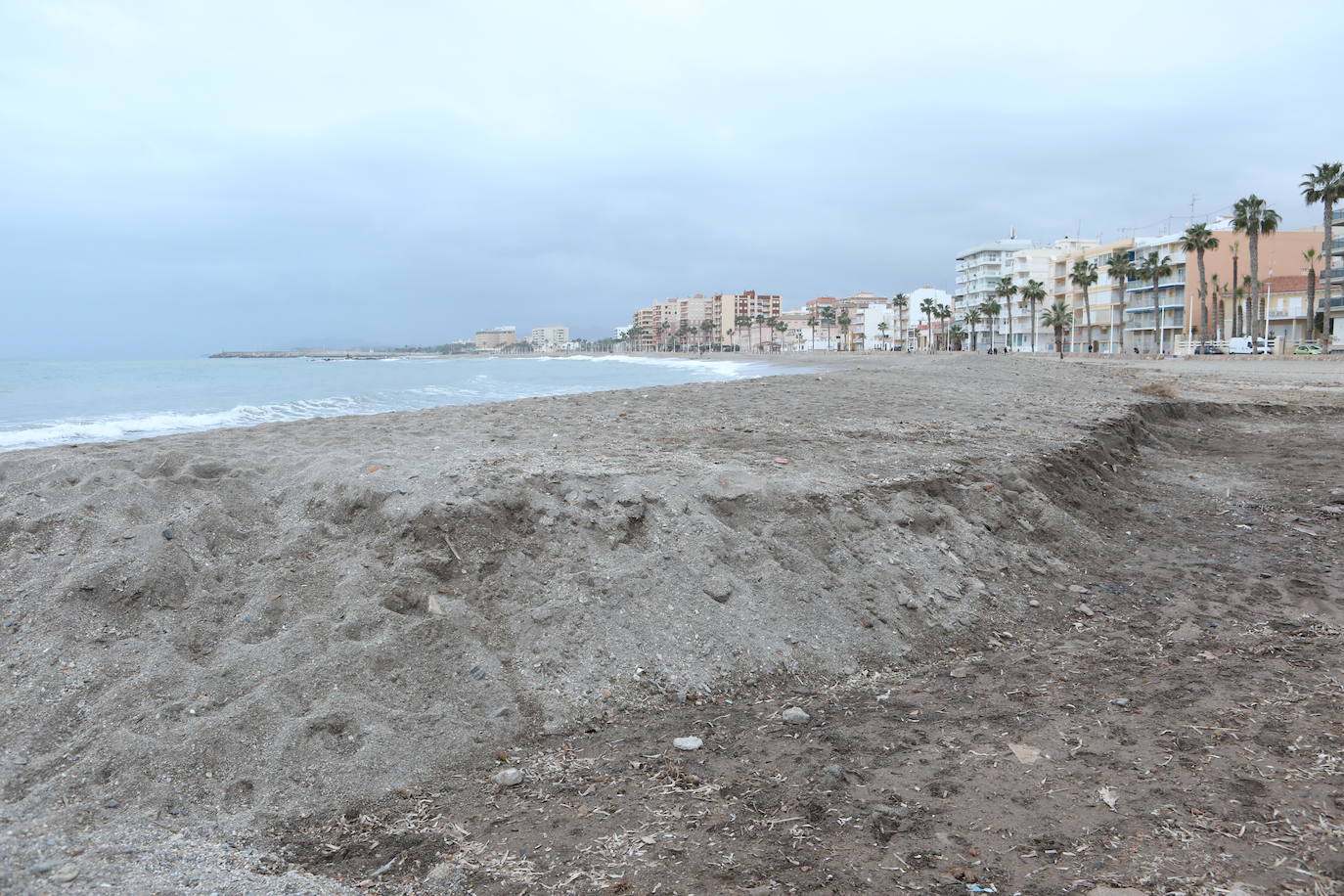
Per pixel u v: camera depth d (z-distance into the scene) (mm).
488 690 4750
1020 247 115125
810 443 10430
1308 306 58312
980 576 7234
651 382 42938
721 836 3521
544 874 3252
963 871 3186
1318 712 4578
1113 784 3881
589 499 6645
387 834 3586
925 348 131750
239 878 3158
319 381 44312
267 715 4141
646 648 5352
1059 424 13820
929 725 4707
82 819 3404
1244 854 3225
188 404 26094
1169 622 6539
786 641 5711
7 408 24156
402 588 5266
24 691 4152
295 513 6289
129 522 5738
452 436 9891
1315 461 13328
